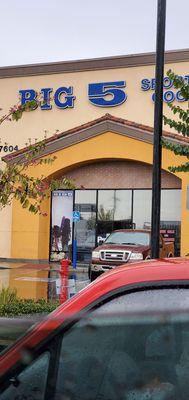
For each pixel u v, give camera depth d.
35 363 1.80
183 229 20.05
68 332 1.83
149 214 22.19
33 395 1.76
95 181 22.98
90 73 23.55
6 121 24.56
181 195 21.06
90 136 22.03
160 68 8.84
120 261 15.23
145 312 1.74
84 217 23.11
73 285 13.82
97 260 15.54
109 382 1.78
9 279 16.95
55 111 23.95
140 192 22.39
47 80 24.19
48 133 23.92
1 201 8.34
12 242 23.19
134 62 22.72
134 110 22.72
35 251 22.84
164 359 1.79
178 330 1.77
